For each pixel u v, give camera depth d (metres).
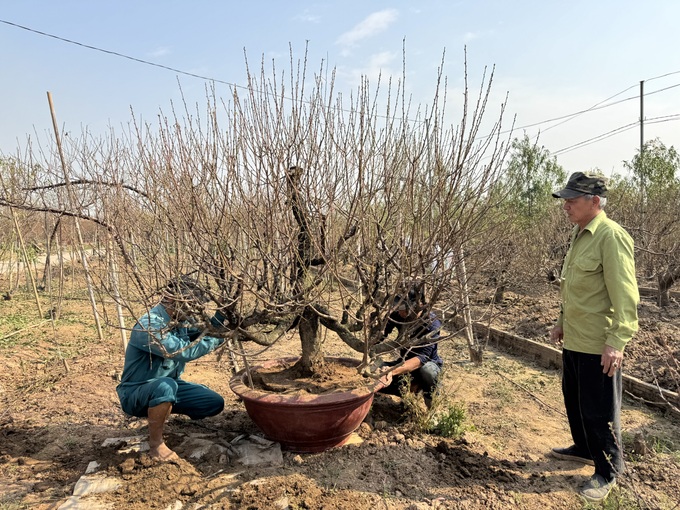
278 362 4.37
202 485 3.26
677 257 8.24
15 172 7.41
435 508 3.09
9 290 10.38
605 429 3.29
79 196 5.33
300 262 3.47
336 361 4.36
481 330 7.48
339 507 3.05
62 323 7.98
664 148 14.35
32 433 4.15
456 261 3.51
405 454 3.73
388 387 4.80
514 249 5.84
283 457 3.66
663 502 3.18
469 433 4.21
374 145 3.33
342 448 3.79
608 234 3.19
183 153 3.32
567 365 3.58
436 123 3.36
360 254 3.74
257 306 3.63
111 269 3.83
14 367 5.93
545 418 4.62
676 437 4.17
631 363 5.71
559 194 3.38
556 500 3.23
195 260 3.39
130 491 3.15
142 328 3.31
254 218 3.31
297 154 3.31
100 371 5.74
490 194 3.47
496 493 3.29
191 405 3.95
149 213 3.66
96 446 3.83
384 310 3.64
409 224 3.43
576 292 3.35
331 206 3.26
